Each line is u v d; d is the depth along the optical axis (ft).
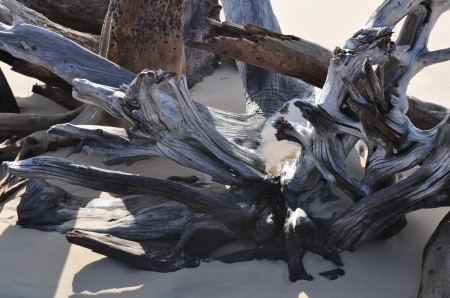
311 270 12.10
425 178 11.55
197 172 16.43
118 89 13.34
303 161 13.35
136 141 13.53
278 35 15.48
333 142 12.76
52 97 21.67
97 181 12.70
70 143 18.03
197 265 12.41
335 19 33.27
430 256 11.23
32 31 15.08
